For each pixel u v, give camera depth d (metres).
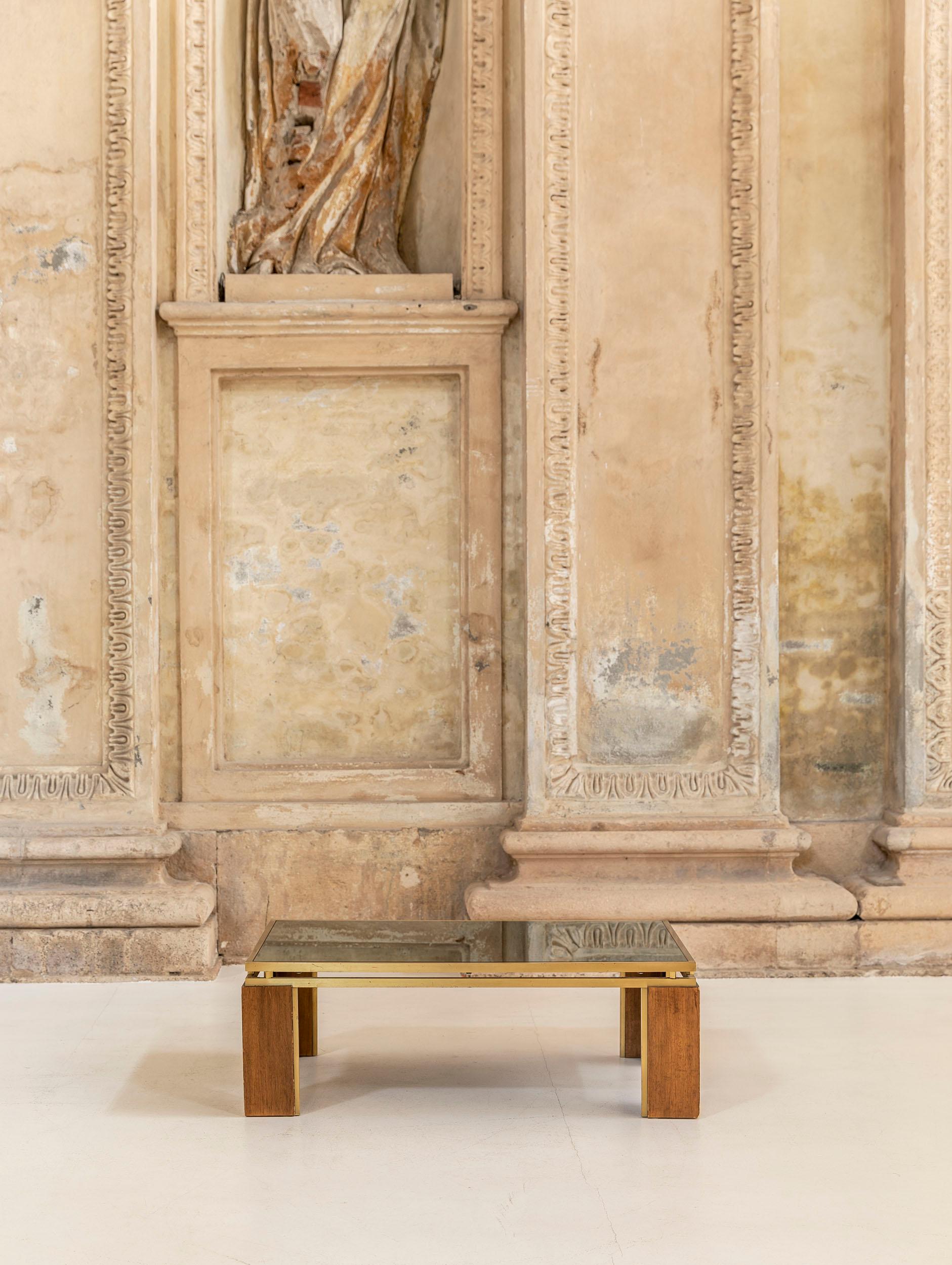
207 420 4.98
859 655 5.10
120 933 4.65
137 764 4.80
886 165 5.09
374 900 4.95
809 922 4.75
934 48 4.91
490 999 4.43
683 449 4.91
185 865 4.92
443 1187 2.83
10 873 4.77
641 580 4.92
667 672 4.91
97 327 4.83
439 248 5.45
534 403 4.87
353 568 5.11
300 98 5.36
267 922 4.93
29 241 4.83
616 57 4.92
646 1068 3.25
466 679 5.04
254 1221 2.66
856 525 5.09
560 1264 2.47
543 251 4.88
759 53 4.87
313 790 4.98
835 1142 3.10
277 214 5.35
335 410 5.10
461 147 5.18
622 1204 2.74
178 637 4.98
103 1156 3.01
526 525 4.89
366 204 5.39
